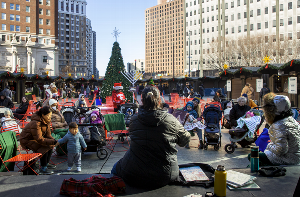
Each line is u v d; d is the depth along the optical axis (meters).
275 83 19.31
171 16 183.75
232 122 7.58
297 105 16.70
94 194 2.90
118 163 3.46
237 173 3.55
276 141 3.82
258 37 63.84
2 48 73.44
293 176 3.52
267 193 3.05
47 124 5.28
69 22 136.25
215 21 88.25
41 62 79.62
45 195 3.04
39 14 80.00
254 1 77.38
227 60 61.12
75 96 34.50
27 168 5.05
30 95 27.33
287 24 71.38
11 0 73.81
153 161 3.03
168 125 2.97
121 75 19.81
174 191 3.12
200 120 8.09
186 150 7.57
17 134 7.66
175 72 180.12
